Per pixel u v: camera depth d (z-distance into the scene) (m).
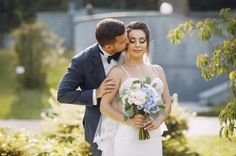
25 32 17.56
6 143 6.09
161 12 16.34
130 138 5.02
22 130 6.60
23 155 6.08
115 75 5.06
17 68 17.62
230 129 5.86
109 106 5.01
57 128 7.80
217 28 6.02
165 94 5.21
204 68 5.97
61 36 26.97
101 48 5.16
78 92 5.07
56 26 27.06
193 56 14.36
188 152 8.34
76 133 7.20
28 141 6.33
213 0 23.94
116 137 5.09
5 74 19.25
